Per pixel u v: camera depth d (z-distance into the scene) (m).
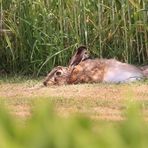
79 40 38.31
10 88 34.34
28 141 5.38
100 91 31.78
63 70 35.31
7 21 39.44
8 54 39.78
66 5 38.62
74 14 38.41
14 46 39.62
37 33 38.50
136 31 38.19
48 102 6.03
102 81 34.56
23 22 39.25
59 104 28.66
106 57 38.94
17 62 39.88
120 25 38.38
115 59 37.41
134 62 38.72
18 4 39.41
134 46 38.72
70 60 37.50
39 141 5.38
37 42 38.50
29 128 5.57
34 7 39.41
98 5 38.06
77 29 38.38
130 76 34.31
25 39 39.31
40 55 38.88
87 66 35.12
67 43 38.81
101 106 27.91
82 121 5.58
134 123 5.62
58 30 38.56
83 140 5.34
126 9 38.19
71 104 28.52
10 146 5.32
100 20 38.19
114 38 38.56
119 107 27.34
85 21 38.22
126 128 5.58
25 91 33.28
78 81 34.88
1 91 33.41
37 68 39.12
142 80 34.09
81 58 36.16
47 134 5.45
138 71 34.72
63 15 38.53
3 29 39.31
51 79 35.03
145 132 5.56
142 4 38.91
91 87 33.00
